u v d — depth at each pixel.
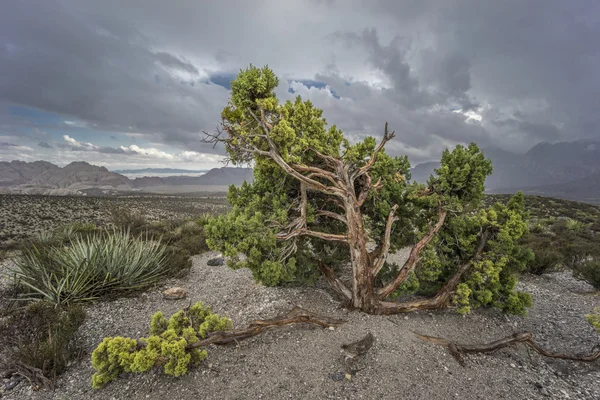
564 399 4.30
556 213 31.81
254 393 4.17
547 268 11.37
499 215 6.88
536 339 6.31
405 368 4.77
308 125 6.72
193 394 4.17
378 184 7.05
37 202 35.09
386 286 6.77
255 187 7.86
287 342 5.34
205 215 19.69
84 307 6.85
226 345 5.27
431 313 6.99
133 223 17.05
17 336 5.46
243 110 6.29
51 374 4.59
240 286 8.66
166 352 4.36
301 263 7.50
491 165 6.85
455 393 4.34
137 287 8.02
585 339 6.30
